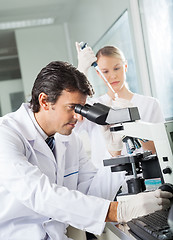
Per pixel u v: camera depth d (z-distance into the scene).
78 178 1.78
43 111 1.42
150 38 3.31
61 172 1.55
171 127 1.42
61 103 1.32
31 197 1.17
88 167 1.79
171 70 3.06
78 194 1.18
